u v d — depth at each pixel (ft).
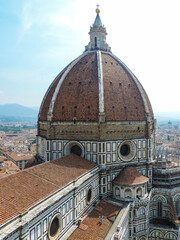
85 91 242.37
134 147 250.16
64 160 206.80
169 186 261.44
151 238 240.73
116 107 241.55
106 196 228.63
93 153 229.66
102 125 225.97
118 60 288.51
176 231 231.30
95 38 304.09
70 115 238.89
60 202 145.79
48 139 244.42
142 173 255.29
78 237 151.64
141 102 264.72
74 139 236.84
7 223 103.14
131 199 219.82
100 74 246.47
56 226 146.92
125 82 264.72
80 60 280.51
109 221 179.63
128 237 211.00
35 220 119.34
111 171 232.94
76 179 174.40
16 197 125.08
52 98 250.37
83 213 185.16
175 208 262.67
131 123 247.70
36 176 158.61
